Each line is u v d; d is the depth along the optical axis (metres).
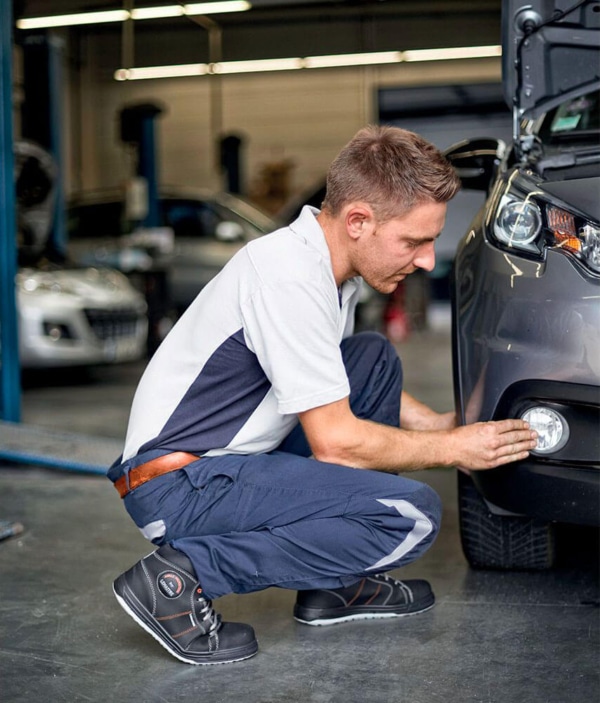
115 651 1.70
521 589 1.98
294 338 1.53
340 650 1.69
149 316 7.03
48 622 1.84
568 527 2.43
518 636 1.73
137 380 5.93
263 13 9.45
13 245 3.68
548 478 1.71
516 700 1.47
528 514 1.78
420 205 1.51
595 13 2.01
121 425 4.23
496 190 1.91
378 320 8.76
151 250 7.22
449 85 12.38
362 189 1.51
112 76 11.83
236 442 1.63
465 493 2.02
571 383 1.66
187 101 12.89
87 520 2.59
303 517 1.60
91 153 12.21
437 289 11.67
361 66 11.30
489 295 1.77
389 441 1.60
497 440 1.65
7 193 3.64
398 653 1.67
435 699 1.48
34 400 5.04
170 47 10.84
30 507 2.72
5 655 1.68
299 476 1.60
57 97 6.30
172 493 1.61
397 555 1.64
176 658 1.66
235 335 1.58
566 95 2.07
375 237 1.54
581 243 1.68
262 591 2.02
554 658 1.63
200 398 1.61
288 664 1.63
